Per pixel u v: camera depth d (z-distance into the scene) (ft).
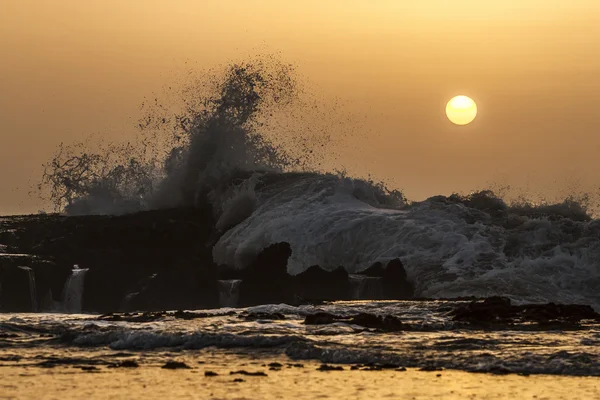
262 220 461.78
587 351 220.84
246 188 486.79
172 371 207.21
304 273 422.00
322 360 220.23
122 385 190.49
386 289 414.62
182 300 415.44
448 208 459.73
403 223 448.24
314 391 184.03
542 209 478.18
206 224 476.13
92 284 425.28
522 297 395.96
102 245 446.19
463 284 406.00
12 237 447.42
